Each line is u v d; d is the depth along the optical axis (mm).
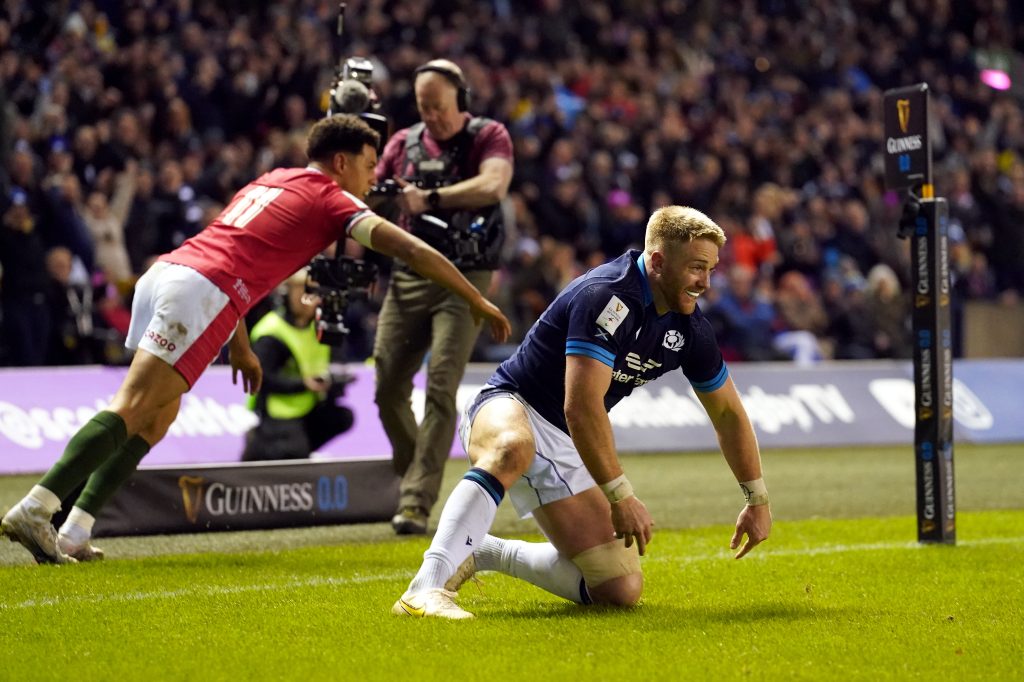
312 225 15625
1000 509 23906
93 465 15273
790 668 10766
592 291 12602
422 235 19250
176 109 39688
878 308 45469
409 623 12453
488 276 19516
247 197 15875
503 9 56781
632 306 12578
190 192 37312
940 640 11930
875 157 58812
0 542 17844
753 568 16484
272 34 44656
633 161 49000
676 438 35219
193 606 13414
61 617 12781
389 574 15711
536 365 13266
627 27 59062
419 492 19219
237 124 42156
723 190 49156
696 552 18125
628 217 45969
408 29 50156
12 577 14961
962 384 39750
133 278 34344
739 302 42125
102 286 33188
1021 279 56000
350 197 15742
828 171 54875
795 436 36562
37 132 36438
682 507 23688
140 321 15539
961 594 14570
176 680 10312
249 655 11148
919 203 18391
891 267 52469
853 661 11062
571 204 44688
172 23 45062
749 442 13445
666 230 12516
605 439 12367
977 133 63875
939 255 18391
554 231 44469
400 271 19500
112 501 17938
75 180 34094
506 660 10945
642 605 13680
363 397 30609
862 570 16344
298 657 11078
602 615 13031
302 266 15789
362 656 11094
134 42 42938
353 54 46906
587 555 13352
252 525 18875
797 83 61094
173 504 18344
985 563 16938
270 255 15516
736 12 64125
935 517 18750
